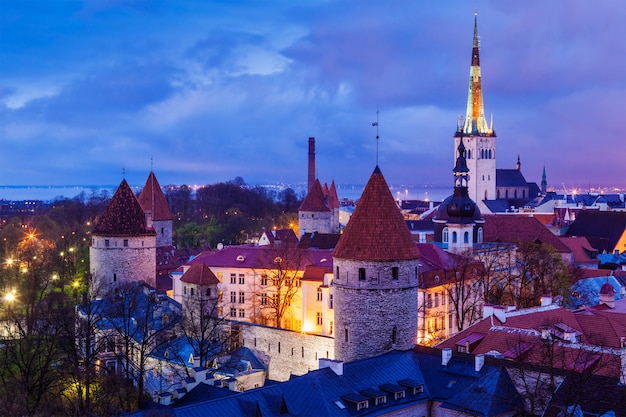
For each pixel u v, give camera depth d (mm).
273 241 154500
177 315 107938
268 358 103750
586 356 59625
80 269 166500
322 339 97375
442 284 113500
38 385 84750
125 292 113000
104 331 101188
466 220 139000
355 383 64938
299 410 60312
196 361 83188
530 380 62250
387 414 62719
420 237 177875
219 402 58375
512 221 170750
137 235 133375
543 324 74562
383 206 83938
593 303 113375
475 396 63031
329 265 124875
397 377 67750
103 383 85312
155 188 176875
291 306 125938
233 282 132875
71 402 77562
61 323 102625
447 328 116000
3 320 107875
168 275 155500
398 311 83125
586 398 56688
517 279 129125
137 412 57781
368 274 82375
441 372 68312
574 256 168875
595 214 199375
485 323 75375
